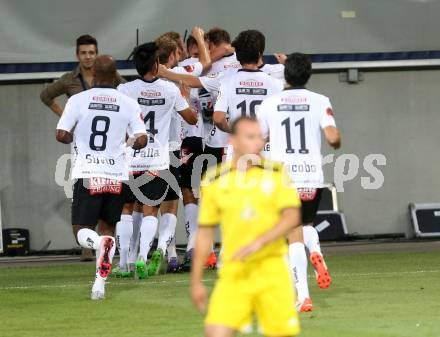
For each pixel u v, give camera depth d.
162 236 38.03
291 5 51.09
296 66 27.91
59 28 49.62
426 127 53.09
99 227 32.88
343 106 52.59
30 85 50.53
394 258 42.97
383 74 52.78
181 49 39.78
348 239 51.78
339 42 51.66
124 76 49.75
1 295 33.22
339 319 27.09
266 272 17.86
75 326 26.83
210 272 38.50
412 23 52.09
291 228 17.80
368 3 51.72
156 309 29.48
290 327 17.86
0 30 49.25
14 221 50.50
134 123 31.31
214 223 18.30
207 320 17.81
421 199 53.12
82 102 31.02
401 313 28.02
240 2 50.69
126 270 37.84
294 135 27.77
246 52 31.75
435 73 53.09
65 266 43.41
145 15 49.97
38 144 50.59
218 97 31.78
